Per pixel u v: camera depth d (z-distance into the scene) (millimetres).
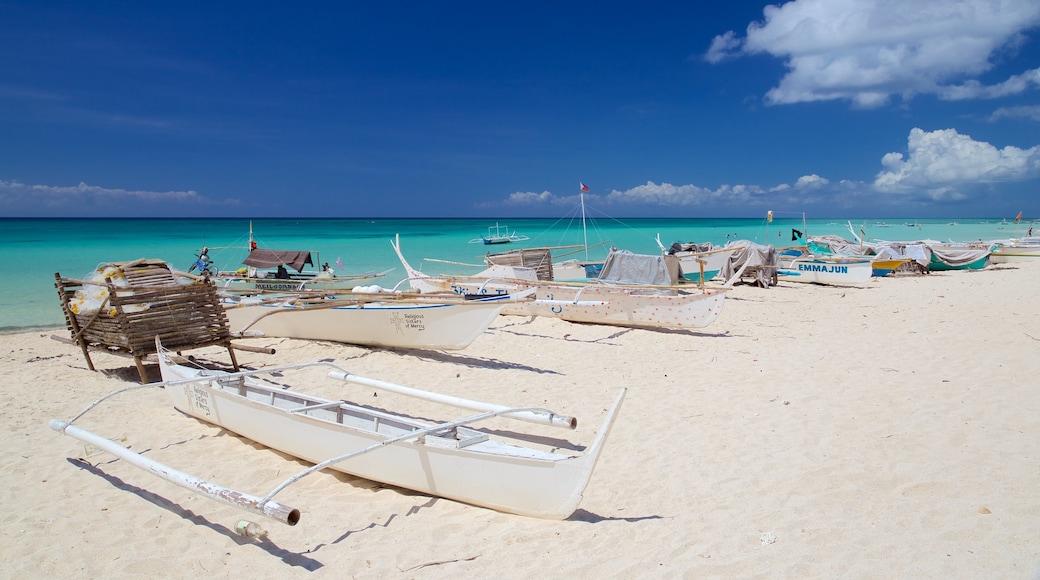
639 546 4293
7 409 7883
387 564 4195
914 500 4820
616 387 8562
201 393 7121
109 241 42844
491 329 13117
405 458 5270
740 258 19922
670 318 12500
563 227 87125
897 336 11094
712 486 5281
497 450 5055
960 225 89438
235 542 4574
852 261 20297
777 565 3975
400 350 11070
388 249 38656
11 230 59719
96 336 9523
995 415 6598
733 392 8055
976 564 3863
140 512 5086
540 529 4621
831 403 7359
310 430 5895
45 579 4090
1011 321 11898
